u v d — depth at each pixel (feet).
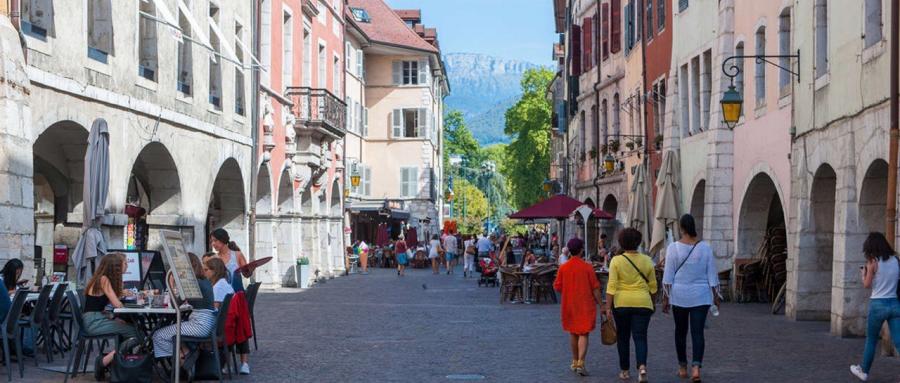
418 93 220.84
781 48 76.69
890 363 49.44
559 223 157.79
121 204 69.77
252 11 105.70
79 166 68.95
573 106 161.38
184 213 83.51
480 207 460.96
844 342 58.23
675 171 102.17
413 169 220.43
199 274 44.39
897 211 51.83
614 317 44.04
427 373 47.34
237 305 45.34
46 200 74.38
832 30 63.41
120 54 69.62
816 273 70.74
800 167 70.49
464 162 408.26
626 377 44.86
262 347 57.67
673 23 104.78
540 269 96.89
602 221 140.67
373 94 221.46
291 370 48.16
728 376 45.29
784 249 86.33
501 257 124.88
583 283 46.62
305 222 135.44
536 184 287.89
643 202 106.52
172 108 80.02
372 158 221.05
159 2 73.31
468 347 57.93
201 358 44.70
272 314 81.00
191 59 85.46
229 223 103.86
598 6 147.84
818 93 66.49
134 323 43.86
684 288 42.88
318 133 127.24
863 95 57.57
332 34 149.89
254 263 54.03
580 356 46.44
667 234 99.96
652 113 113.70
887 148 53.78
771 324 68.85
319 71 143.02
